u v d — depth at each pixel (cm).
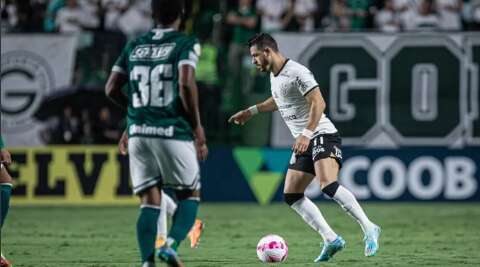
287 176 2872
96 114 5281
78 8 5656
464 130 5216
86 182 5322
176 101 2188
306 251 3194
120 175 5334
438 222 4350
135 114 2212
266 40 2797
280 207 5153
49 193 5309
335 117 5197
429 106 5203
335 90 5181
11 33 5219
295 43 5169
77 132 5281
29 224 4319
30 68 5231
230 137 5338
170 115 2186
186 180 2220
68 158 5297
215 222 4381
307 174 2848
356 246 3347
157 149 2188
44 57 5234
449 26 5734
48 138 5278
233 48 5328
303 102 2811
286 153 5334
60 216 4722
